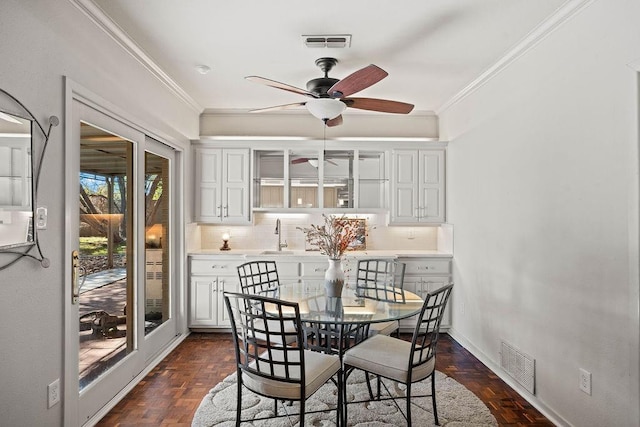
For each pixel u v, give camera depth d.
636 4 1.90
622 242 1.99
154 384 3.05
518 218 2.98
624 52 1.97
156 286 3.66
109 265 2.76
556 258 2.51
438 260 4.41
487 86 3.52
